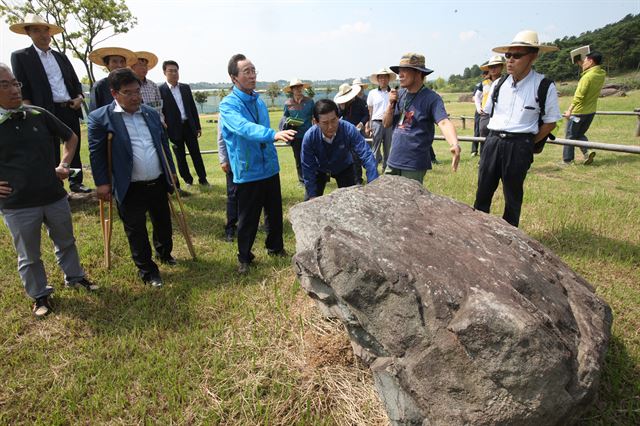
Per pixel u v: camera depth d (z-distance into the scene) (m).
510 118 3.94
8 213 3.32
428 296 1.99
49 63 5.50
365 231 2.51
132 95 3.73
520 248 2.61
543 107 3.80
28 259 3.46
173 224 5.71
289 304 3.66
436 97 4.00
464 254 2.37
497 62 7.89
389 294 2.05
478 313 1.81
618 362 2.77
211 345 3.21
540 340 1.77
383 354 2.28
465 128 15.73
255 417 2.58
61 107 5.72
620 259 4.10
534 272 2.37
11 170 3.25
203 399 2.71
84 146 17.12
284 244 5.02
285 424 2.53
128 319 3.56
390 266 2.09
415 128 4.14
